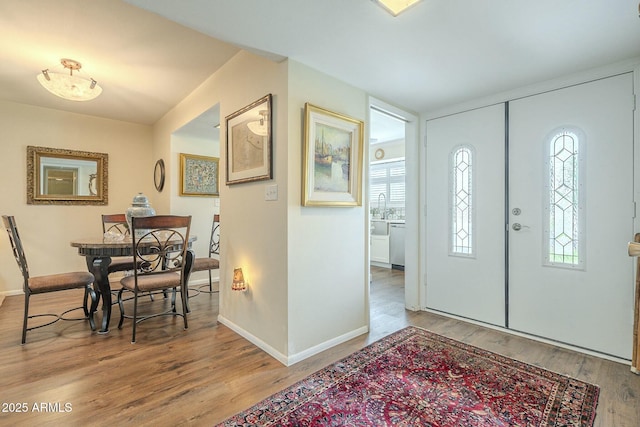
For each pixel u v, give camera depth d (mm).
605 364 2137
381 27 1779
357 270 2643
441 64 2225
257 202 2393
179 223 2637
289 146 2135
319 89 2324
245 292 2529
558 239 2457
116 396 1726
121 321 2734
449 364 2117
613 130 2207
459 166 3031
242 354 2248
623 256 2170
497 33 1829
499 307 2766
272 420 1535
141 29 2254
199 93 3266
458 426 1505
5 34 2301
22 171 3871
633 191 2131
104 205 4422
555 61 2172
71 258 4188
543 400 1712
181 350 2299
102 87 3293
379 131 5102
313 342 2285
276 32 1835
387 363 2127
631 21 1699
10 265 3785
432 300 3250
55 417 1547
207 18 1696
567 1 1539
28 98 3678
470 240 2957
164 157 4309
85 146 4281
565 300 2418
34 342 2412
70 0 1924
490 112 2811
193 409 1619
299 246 2195
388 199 6246
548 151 2498
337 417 1562
